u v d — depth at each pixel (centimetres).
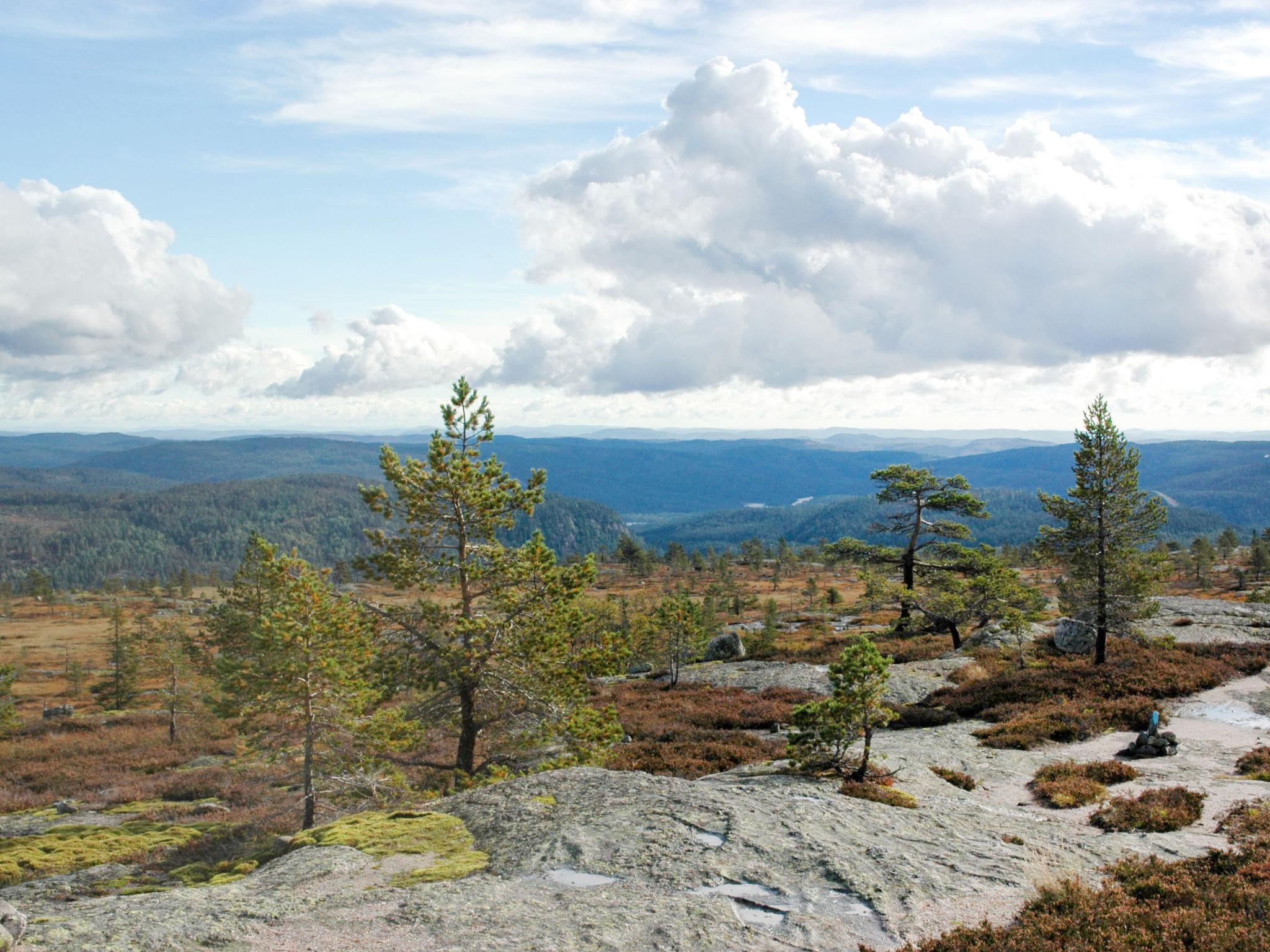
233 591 4431
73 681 8619
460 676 2391
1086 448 3747
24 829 2931
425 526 2517
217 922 939
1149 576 3575
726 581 14175
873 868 1141
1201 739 2453
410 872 1152
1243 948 814
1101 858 1266
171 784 3638
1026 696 3216
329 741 2597
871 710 1981
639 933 907
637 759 2700
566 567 2588
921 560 5391
